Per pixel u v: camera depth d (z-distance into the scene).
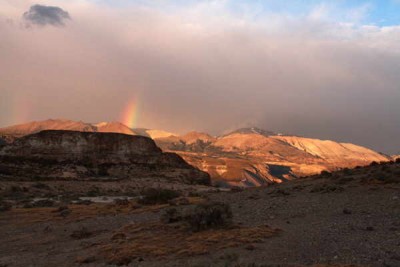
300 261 16.30
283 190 38.53
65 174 112.38
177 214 28.53
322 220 24.17
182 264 17.20
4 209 44.03
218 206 25.20
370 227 20.56
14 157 115.31
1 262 21.31
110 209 40.44
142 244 21.69
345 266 14.72
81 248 23.17
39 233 30.28
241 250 18.58
